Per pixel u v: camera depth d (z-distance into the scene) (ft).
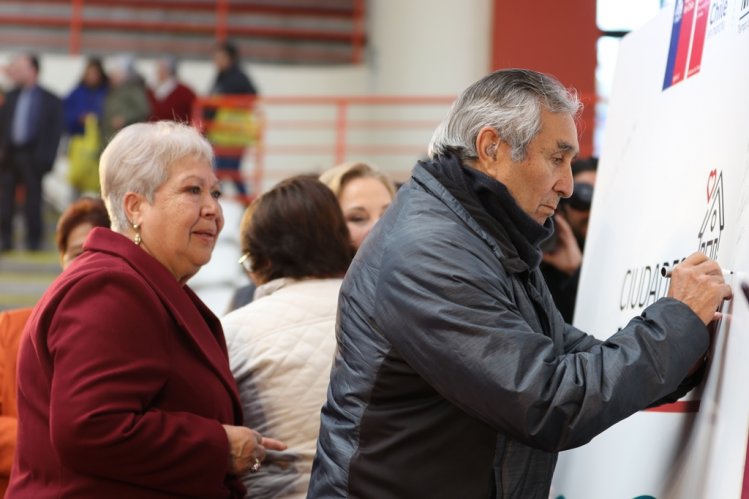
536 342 8.75
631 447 10.56
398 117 49.62
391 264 9.28
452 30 48.44
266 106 57.21
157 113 45.14
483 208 9.40
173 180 10.94
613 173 12.34
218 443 10.32
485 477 9.30
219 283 34.68
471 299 8.89
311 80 57.47
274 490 11.35
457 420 9.30
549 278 16.28
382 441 9.39
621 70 12.70
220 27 58.08
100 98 47.70
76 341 9.96
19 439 10.62
